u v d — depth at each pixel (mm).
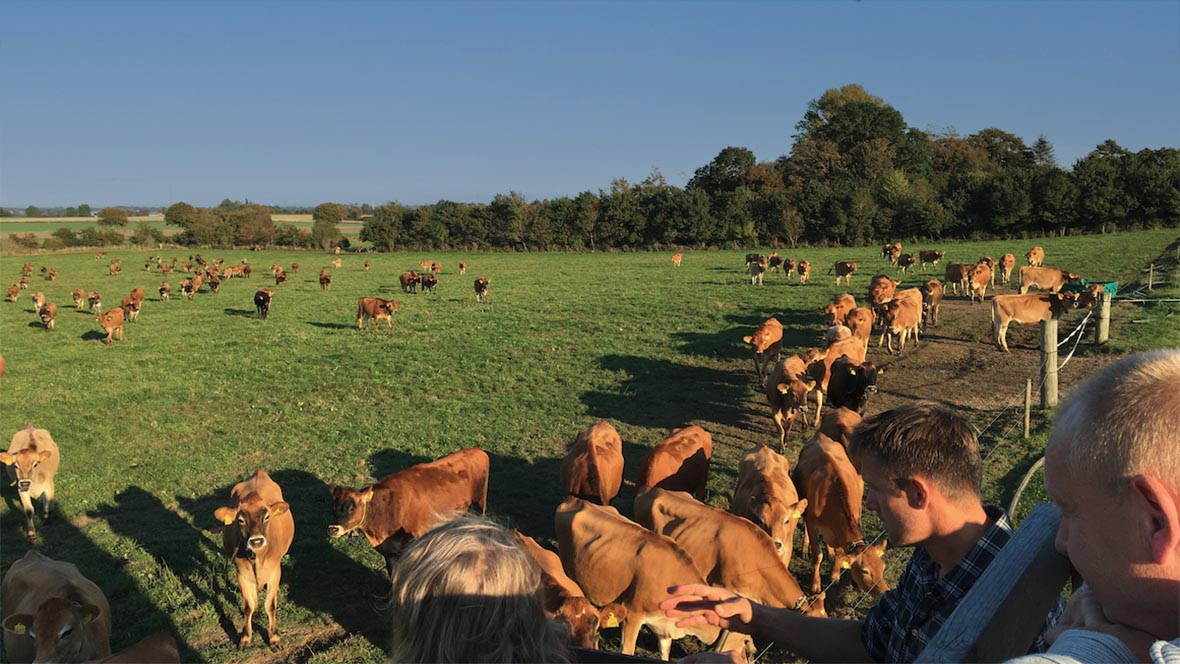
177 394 20891
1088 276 37906
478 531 1965
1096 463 1323
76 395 21000
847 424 11703
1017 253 52031
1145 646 1300
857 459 2428
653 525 8633
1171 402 1272
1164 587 1276
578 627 6461
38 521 12156
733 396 19125
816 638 2568
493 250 90750
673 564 7477
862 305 32688
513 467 14203
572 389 20266
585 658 2271
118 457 15453
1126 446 1274
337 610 9164
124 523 11992
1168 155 70938
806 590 9141
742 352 24047
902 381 19609
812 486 9188
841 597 8953
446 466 10383
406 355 25609
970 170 102938
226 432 17172
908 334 25797
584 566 7934
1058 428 1464
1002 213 69875
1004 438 13703
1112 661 1193
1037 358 21078
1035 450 12891
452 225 93750
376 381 21812
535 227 88000
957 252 56469
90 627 6836
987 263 38156
